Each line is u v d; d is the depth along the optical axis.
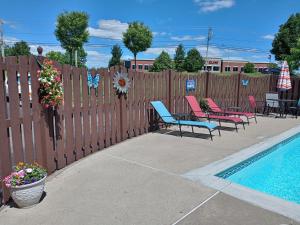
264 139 7.07
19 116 3.79
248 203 3.47
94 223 3.05
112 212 3.27
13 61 3.64
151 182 4.15
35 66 4.02
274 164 6.12
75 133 5.18
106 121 6.10
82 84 5.29
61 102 4.29
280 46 35.78
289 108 12.12
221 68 79.12
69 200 3.58
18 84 3.74
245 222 3.03
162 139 6.95
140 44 47.19
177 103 8.74
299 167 5.90
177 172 4.57
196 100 9.02
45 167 4.39
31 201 3.37
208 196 3.67
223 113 9.21
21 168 3.55
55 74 4.14
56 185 4.06
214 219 3.10
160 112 7.50
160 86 7.96
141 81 7.19
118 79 6.32
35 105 4.07
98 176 4.41
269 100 11.75
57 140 4.68
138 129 7.32
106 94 6.02
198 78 9.57
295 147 7.45
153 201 3.54
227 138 7.14
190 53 63.31
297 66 17.27
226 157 5.45
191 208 3.35
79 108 5.24
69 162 5.04
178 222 3.05
